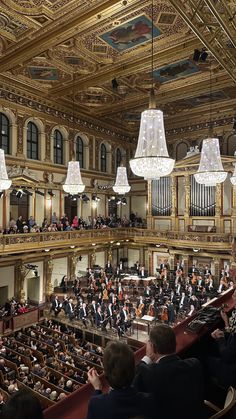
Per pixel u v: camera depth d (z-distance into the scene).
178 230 25.42
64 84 19.31
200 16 7.96
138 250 28.39
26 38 13.96
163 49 14.91
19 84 19.12
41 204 21.78
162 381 2.10
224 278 19.41
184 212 25.05
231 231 22.59
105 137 27.22
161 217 26.52
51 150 22.27
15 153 19.75
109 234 24.78
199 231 23.58
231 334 3.03
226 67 10.41
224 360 2.88
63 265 22.98
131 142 30.23
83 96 21.20
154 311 16.27
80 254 24.19
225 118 24.33
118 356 1.89
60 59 16.06
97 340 16.23
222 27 8.09
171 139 27.38
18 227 18.97
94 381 2.23
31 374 10.66
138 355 2.79
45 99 21.27
